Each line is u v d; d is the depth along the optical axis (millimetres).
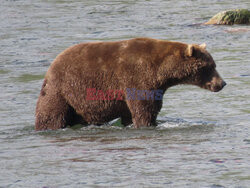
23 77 55594
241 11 84875
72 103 36375
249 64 57844
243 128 36188
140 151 30859
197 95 47000
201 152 30328
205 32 78250
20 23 93562
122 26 86688
